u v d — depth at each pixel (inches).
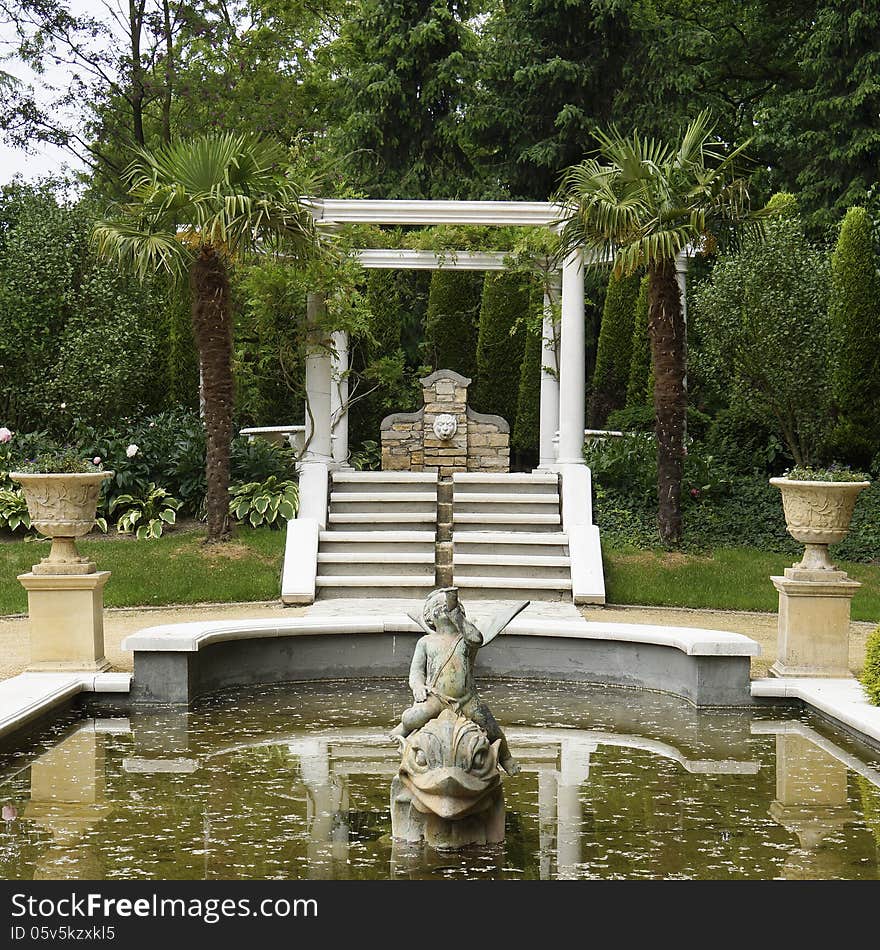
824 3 900.6
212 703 343.9
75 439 647.1
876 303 643.5
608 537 547.2
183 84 937.5
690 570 508.7
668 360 535.5
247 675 371.2
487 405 850.1
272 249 540.1
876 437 643.5
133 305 685.9
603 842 215.3
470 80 928.3
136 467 592.7
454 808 209.2
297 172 666.2
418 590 499.2
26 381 660.7
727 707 339.3
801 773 265.7
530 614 449.1
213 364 537.0
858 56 826.2
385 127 949.2
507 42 901.8
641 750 289.0
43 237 670.5
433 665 228.8
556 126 888.3
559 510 565.9
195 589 486.3
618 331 824.3
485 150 978.7
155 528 560.7
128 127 1001.5
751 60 993.5
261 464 600.7
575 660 384.8
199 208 504.7
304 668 382.0
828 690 328.5
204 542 537.0
